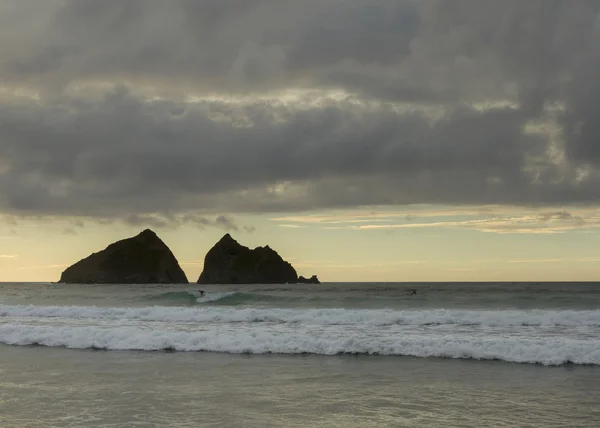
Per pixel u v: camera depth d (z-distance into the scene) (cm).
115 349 1736
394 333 1903
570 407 1003
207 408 1002
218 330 2030
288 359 1533
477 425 891
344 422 909
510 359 1480
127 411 983
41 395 1112
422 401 1052
